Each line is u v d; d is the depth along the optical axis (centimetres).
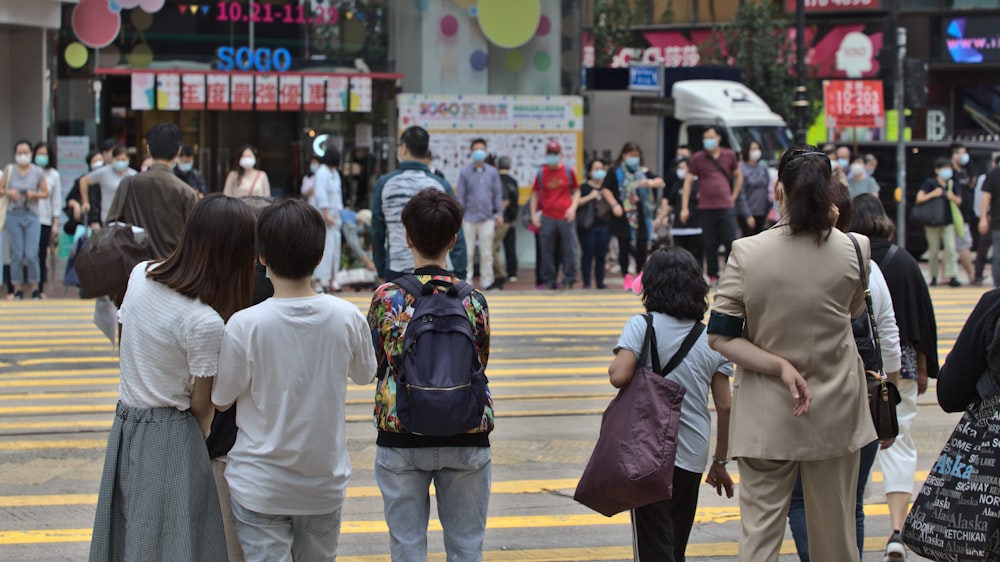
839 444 957
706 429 1092
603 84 5075
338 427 935
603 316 2992
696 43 7775
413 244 1025
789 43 6875
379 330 1007
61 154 4134
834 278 959
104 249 1444
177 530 899
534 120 4291
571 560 1304
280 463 916
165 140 1631
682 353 1075
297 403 916
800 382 945
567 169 3469
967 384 952
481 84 4322
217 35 4250
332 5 4256
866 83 4853
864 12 7350
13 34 4253
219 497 993
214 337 908
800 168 959
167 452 905
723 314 974
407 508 1004
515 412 1991
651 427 1042
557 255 3538
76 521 1424
